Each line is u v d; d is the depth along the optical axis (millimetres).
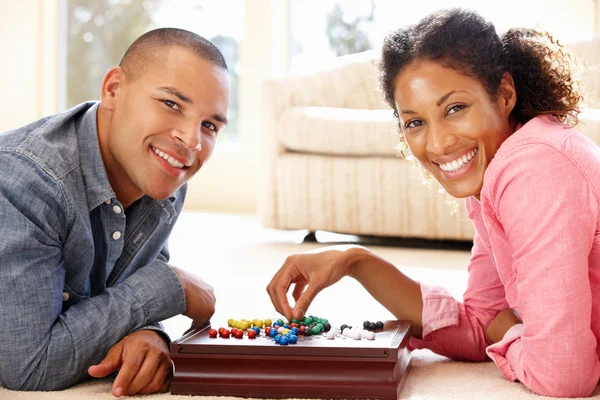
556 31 3947
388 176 3129
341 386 1036
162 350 1105
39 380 1082
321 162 3227
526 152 1065
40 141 1140
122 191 1252
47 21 5023
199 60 1148
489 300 1307
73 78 5082
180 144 1144
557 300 1023
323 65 3725
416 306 1287
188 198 4812
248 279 2215
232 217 4340
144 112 1139
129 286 1160
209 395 1068
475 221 1274
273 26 4680
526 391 1086
